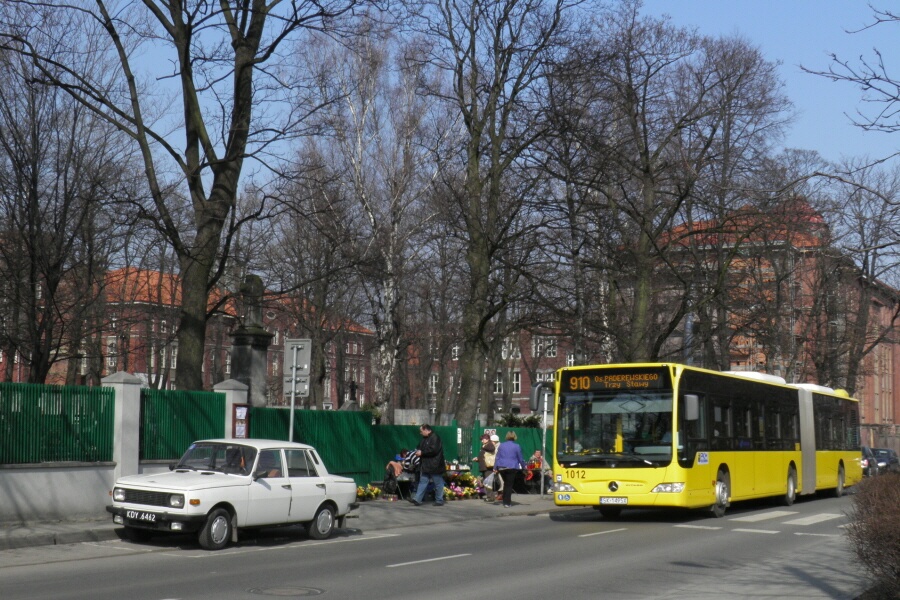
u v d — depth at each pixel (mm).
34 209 25516
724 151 30500
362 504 24078
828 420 32938
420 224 40531
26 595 10727
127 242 32438
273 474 16375
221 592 11102
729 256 32219
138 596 10719
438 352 62375
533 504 26766
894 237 10234
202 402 20578
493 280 32344
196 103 22781
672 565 14453
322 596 11016
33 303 26125
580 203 31391
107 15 21609
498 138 31172
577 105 30125
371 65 39062
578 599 11250
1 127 25078
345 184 38938
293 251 48719
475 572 13391
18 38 20734
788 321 45156
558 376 22219
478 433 32812
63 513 17234
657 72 32438
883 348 68125
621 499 20984
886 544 10039
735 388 24688
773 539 18453
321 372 50469
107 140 27297
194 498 14922
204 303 22812
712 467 22500
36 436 16938
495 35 30781
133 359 54875
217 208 22594
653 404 21266
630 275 34406
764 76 32250
